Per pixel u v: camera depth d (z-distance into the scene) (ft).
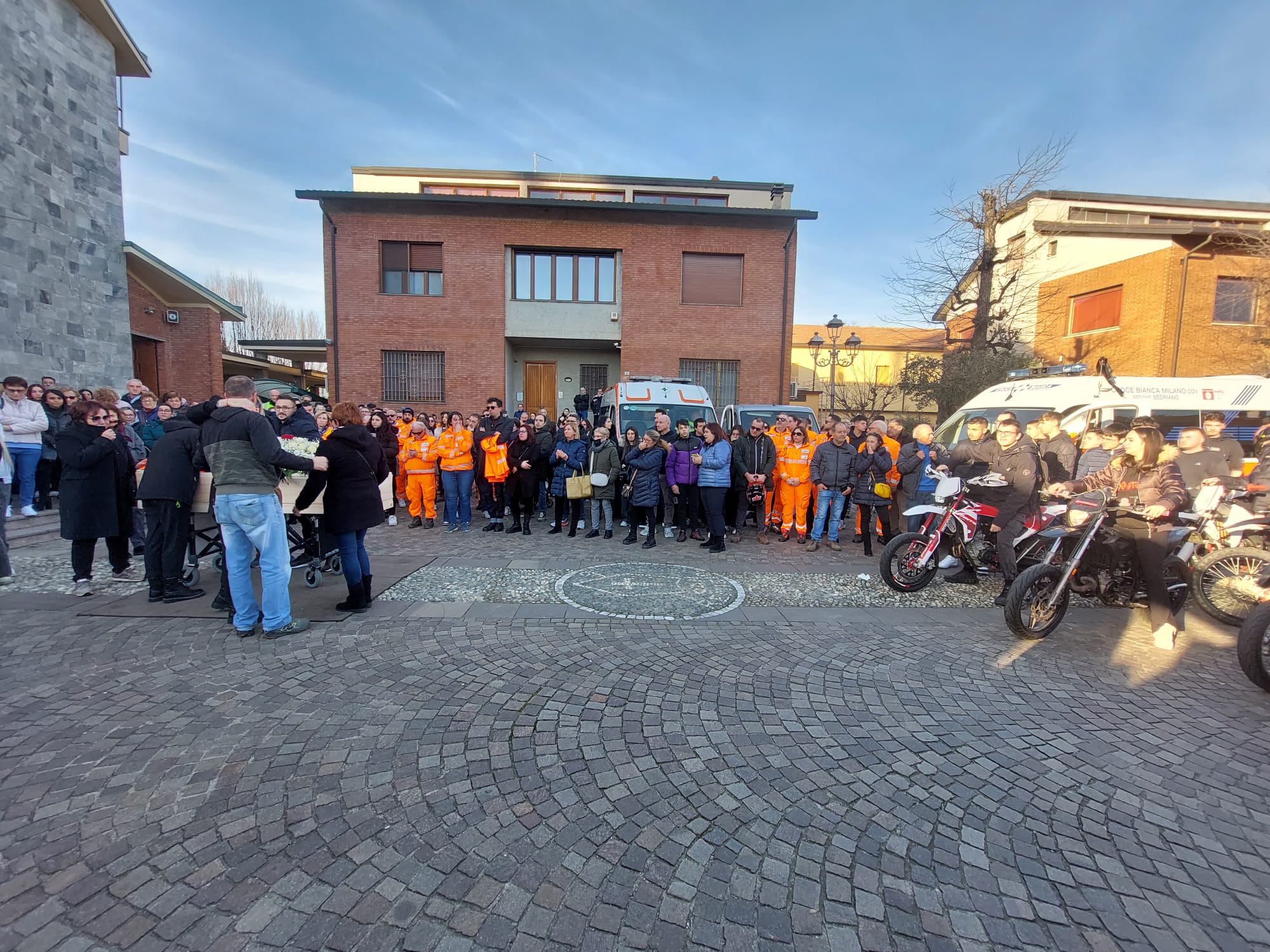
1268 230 54.34
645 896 6.81
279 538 14.34
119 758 9.25
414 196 56.24
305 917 6.40
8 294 38.50
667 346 59.67
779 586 20.01
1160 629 15.10
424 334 58.18
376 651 13.69
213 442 13.93
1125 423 22.38
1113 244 61.98
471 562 22.38
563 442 28.27
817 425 40.75
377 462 16.55
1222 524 17.38
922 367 62.49
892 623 16.49
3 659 12.88
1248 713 11.57
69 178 41.91
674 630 15.44
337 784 8.71
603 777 9.03
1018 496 18.04
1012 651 14.58
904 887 7.00
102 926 6.23
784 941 6.23
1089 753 10.00
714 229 59.41
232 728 10.19
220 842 7.50
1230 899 6.90
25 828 7.66
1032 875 7.22
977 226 56.49
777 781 9.03
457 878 7.01
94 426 17.52
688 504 27.27
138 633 14.52
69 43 41.75
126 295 46.11
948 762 9.64
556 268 60.08
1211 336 56.08
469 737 10.04
